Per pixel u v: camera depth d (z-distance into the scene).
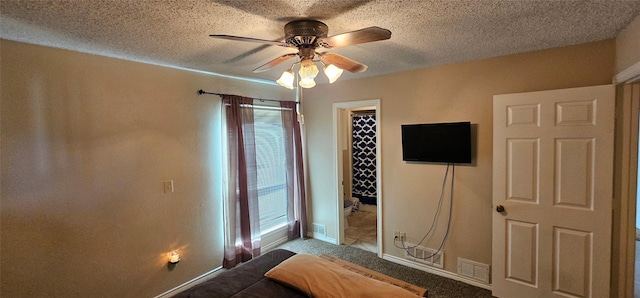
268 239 3.84
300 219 4.14
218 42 2.09
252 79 3.55
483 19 1.76
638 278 3.01
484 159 2.78
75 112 2.23
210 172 3.15
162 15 1.60
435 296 2.73
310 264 2.00
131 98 2.54
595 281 2.27
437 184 3.07
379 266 3.34
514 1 1.51
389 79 3.33
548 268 2.43
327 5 1.52
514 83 2.58
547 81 2.43
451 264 3.03
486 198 2.79
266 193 3.80
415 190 3.22
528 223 2.50
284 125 3.94
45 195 2.10
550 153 2.37
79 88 2.24
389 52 2.48
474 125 2.81
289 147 3.99
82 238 2.28
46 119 2.10
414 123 3.16
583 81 2.30
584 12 1.67
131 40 2.01
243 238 3.36
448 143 2.90
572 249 2.33
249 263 2.27
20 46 1.98
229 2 1.46
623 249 2.24
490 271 2.80
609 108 2.14
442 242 3.08
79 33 1.86
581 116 2.23
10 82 1.95
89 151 2.30
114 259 2.46
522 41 2.22
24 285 2.04
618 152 2.22
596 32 2.04
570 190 2.31
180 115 2.89
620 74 2.04
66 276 2.21
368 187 5.63
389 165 3.40
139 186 2.60
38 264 2.09
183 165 2.92
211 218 3.17
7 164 1.95
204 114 3.09
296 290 1.84
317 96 4.02
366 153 5.61
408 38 2.11
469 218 2.90
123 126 2.49
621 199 2.22
